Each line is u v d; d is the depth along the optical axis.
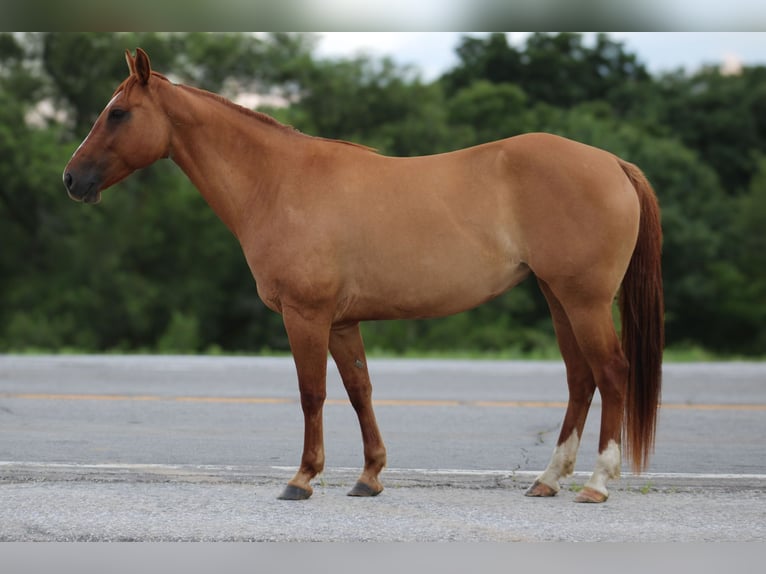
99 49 30.33
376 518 5.27
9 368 12.90
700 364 14.70
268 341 30.06
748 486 6.16
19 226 30.23
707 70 39.34
